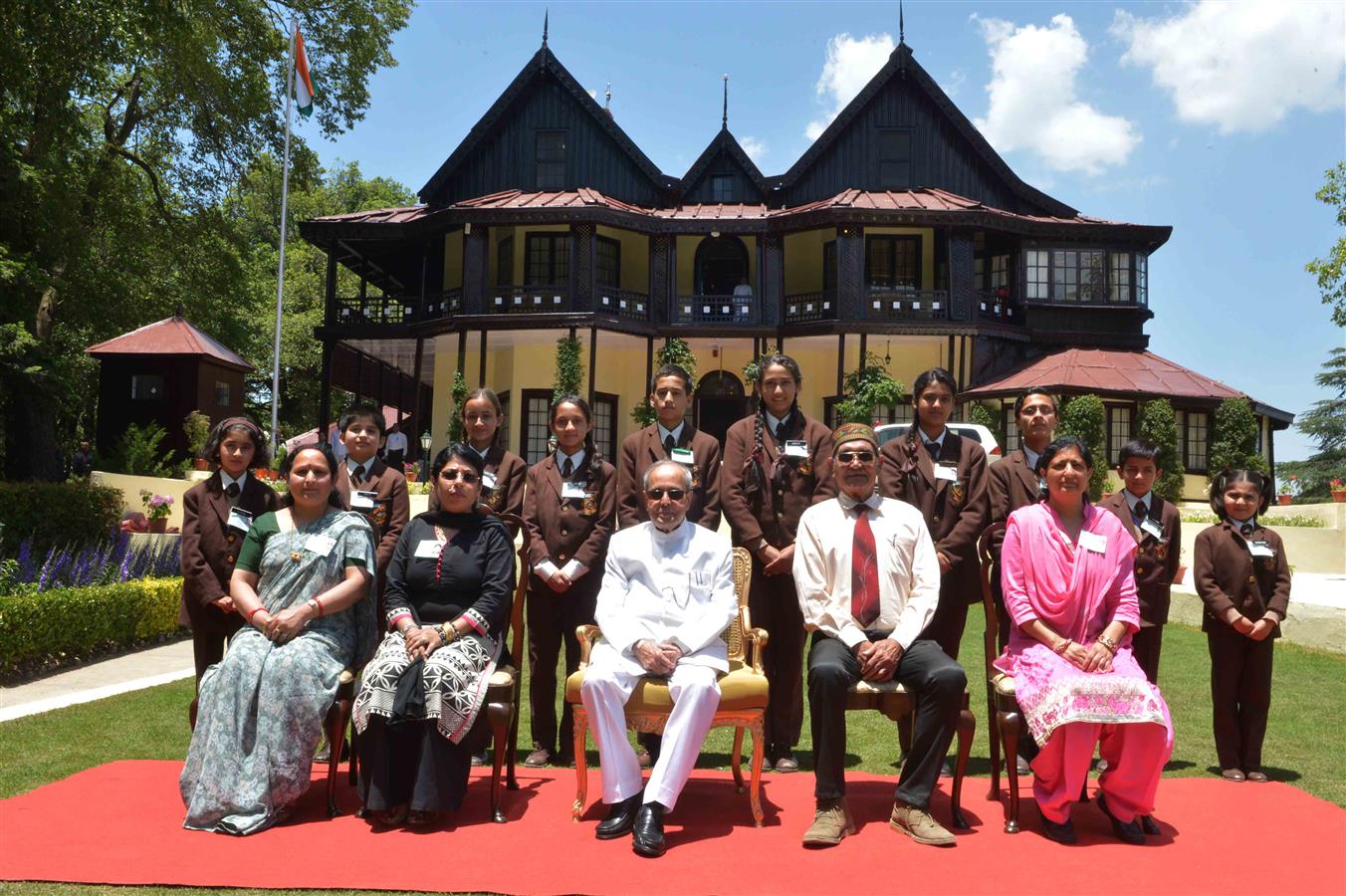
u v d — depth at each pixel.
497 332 21.62
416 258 25.19
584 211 21.06
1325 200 21.28
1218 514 5.58
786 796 4.94
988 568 5.04
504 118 23.91
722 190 24.28
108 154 22.33
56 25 16.66
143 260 24.47
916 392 5.58
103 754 5.60
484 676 4.55
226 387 22.34
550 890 3.61
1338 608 9.37
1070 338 22.59
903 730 5.39
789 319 22.25
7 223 17.94
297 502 4.99
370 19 24.86
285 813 4.46
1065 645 4.50
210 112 22.86
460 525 4.99
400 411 28.31
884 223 21.17
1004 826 4.46
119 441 20.23
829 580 4.77
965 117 23.50
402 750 4.50
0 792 4.83
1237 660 5.35
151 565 11.16
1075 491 4.71
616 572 4.89
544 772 5.41
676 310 22.20
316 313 38.28
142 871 3.74
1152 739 4.18
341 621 4.88
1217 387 21.64
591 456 5.72
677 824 4.46
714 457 5.85
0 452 20.02
